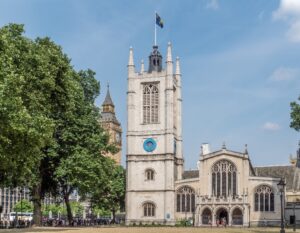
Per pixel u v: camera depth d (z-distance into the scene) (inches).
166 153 5019.7
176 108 5418.3
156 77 5216.5
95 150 3336.6
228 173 4845.0
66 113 2982.3
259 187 4736.7
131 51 5354.3
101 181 3346.5
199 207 4842.5
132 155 5113.2
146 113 5182.1
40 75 2568.9
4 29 2362.2
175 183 4997.5
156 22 5442.9
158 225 4781.0
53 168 3218.5
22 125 2066.9
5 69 2075.5
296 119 2915.8
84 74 3654.0
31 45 2615.7
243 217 4687.5
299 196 5334.6
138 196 5024.6
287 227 4242.1
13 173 2375.7
